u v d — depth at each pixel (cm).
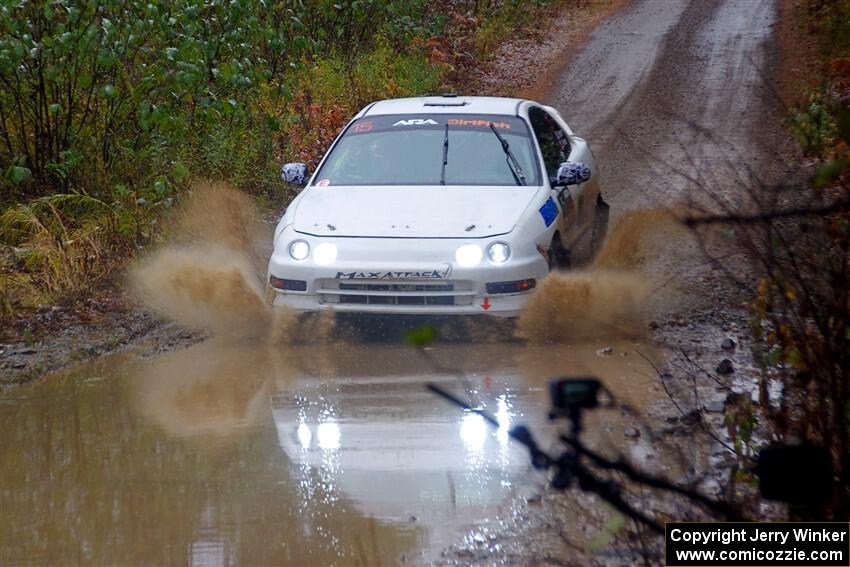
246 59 2211
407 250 1300
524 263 1305
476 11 4866
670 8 5456
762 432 928
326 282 1313
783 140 2630
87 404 1099
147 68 2019
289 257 1338
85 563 739
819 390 721
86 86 1897
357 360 1253
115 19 1966
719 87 3575
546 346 1291
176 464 922
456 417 1031
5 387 1166
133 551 756
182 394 1130
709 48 4325
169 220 1830
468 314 1291
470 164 1496
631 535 728
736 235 800
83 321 1441
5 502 843
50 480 889
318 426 1016
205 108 2142
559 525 782
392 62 3447
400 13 3894
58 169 1858
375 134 1572
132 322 1440
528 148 1525
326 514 815
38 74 1911
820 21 4112
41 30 1925
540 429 984
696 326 1336
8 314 1453
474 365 1216
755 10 5159
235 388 1148
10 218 1758
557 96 3647
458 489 856
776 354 831
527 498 830
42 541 772
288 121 2397
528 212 1372
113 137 2038
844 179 644
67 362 1262
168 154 2028
